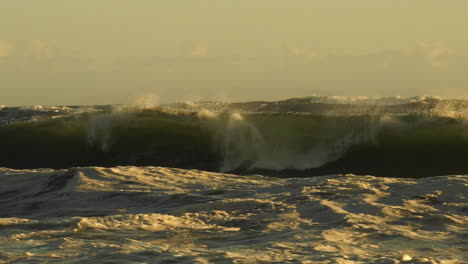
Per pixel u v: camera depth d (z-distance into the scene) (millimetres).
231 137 66375
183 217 27016
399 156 62125
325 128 64875
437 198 29672
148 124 69562
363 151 62906
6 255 18781
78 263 17734
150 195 33219
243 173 63156
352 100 87312
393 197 29969
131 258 18312
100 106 112562
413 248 20375
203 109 73562
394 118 64812
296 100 94125
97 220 25297
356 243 21203
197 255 18641
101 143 69562
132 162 67125
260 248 20359
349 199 29516
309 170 62438
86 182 37281
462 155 61219
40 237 22031
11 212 32250
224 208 28719
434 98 76438
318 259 18078
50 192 36000
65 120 73000
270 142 64938
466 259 18672
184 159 66062
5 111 115438
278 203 28938
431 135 63062
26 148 71312
